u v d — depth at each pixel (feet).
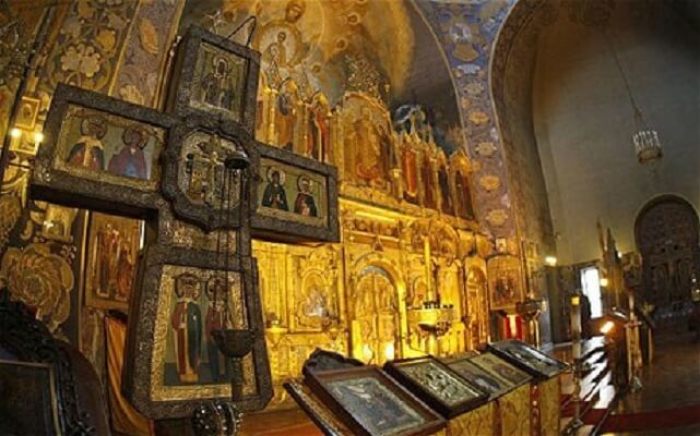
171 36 23.94
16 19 17.06
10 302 8.78
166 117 11.10
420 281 36.04
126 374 9.55
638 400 23.34
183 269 10.64
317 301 29.58
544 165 58.59
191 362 10.21
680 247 51.34
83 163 9.88
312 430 17.61
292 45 37.47
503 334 40.88
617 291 52.08
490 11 48.44
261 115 30.30
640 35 53.78
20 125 17.31
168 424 10.23
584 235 55.88
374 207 34.45
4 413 6.93
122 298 20.08
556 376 15.05
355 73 41.98
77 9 19.88
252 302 11.35
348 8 40.14
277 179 12.82
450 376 11.00
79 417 7.55
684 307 49.93
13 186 16.94
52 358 7.97
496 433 11.32
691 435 17.39
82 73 19.80
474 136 46.11
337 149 33.91
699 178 51.31
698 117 52.01
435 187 40.88
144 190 10.53
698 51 51.47
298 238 13.24
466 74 47.09
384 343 32.48
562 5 51.29
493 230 44.24
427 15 46.09
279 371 26.45
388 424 8.18
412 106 46.44
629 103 55.26
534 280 45.68
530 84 57.62
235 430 8.76
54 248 18.10
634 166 54.65
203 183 11.18
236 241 11.54
